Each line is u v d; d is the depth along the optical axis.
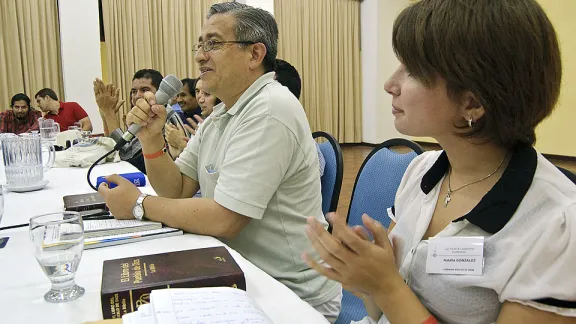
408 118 0.75
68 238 0.80
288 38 7.71
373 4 8.16
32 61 5.73
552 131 6.55
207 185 1.43
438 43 0.67
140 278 0.75
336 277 0.70
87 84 5.82
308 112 8.10
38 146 1.80
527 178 0.69
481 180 0.78
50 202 1.54
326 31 8.07
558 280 0.63
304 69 7.93
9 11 5.57
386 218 1.50
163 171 1.54
